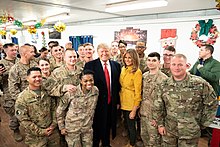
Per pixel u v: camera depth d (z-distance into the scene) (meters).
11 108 2.88
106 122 2.44
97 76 2.31
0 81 2.89
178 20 4.35
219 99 2.37
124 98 2.47
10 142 2.88
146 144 2.44
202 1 3.13
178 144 1.84
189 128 1.73
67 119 2.03
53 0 3.21
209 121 1.72
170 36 4.55
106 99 2.36
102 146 2.62
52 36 8.91
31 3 3.47
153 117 2.00
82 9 4.16
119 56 3.41
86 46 2.83
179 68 1.69
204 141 2.97
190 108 1.73
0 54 4.54
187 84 1.73
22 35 11.71
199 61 2.97
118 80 2.49
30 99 1.89
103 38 6.31
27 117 1.89
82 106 2.03
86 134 2.15
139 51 2.95
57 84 2.12
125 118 2.59
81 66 2.79
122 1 3.33
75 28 7.57
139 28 5.17
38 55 3.92
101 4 3.59
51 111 2.10
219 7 2.67
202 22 3.97
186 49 4.33
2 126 3.42
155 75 2.21
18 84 2.63
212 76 2.67
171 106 1.81
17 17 5.70
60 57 3.12
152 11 4.33
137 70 2.33
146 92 2.28
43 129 1.96
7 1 3.27
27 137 1.99
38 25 6.11
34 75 1.87
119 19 5.66
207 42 3.95
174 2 3.24
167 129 1.90
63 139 2.52
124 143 2.85
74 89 1.99
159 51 4.84
